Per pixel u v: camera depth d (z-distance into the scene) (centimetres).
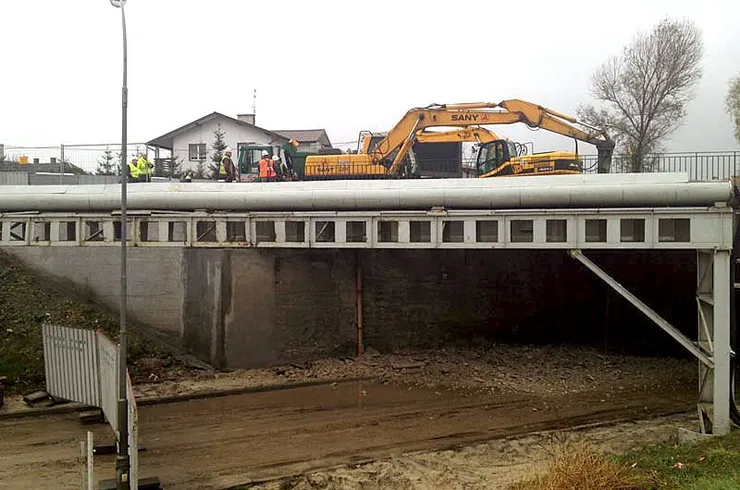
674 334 1477
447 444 1464
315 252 2273
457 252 2439
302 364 2209
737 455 1151
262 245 1856
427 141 2698
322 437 1516
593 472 1077
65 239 1962
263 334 2172
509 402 1822
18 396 1756
